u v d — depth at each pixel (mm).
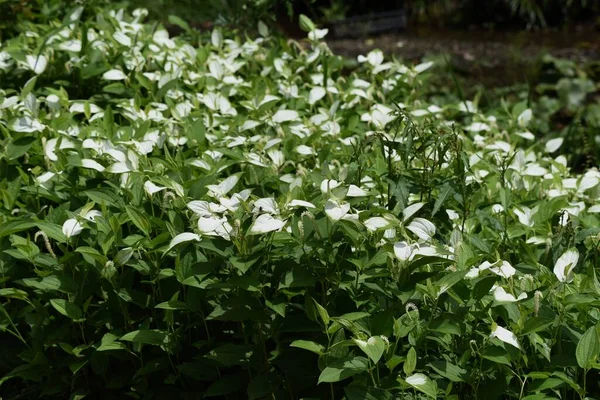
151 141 3664
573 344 2920
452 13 11523
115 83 4406
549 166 4414
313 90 4441
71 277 3154
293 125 4160
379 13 10789
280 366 2926
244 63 4820
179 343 3078
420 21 11508
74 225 3107
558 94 7695
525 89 7992
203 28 6277
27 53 4543
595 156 5805
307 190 3449
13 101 3828
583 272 3355
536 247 3588
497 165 4055
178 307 2990
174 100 4359
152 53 4691
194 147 3867
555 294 2963
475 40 10547
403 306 2949
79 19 5184
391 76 4934
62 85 4395
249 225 2867
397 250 2811
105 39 4723
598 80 8461
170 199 3305
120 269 3238
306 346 2732
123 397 3221
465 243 3252
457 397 2793
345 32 10508
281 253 3025
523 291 3000
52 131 3703
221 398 3197
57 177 3508
